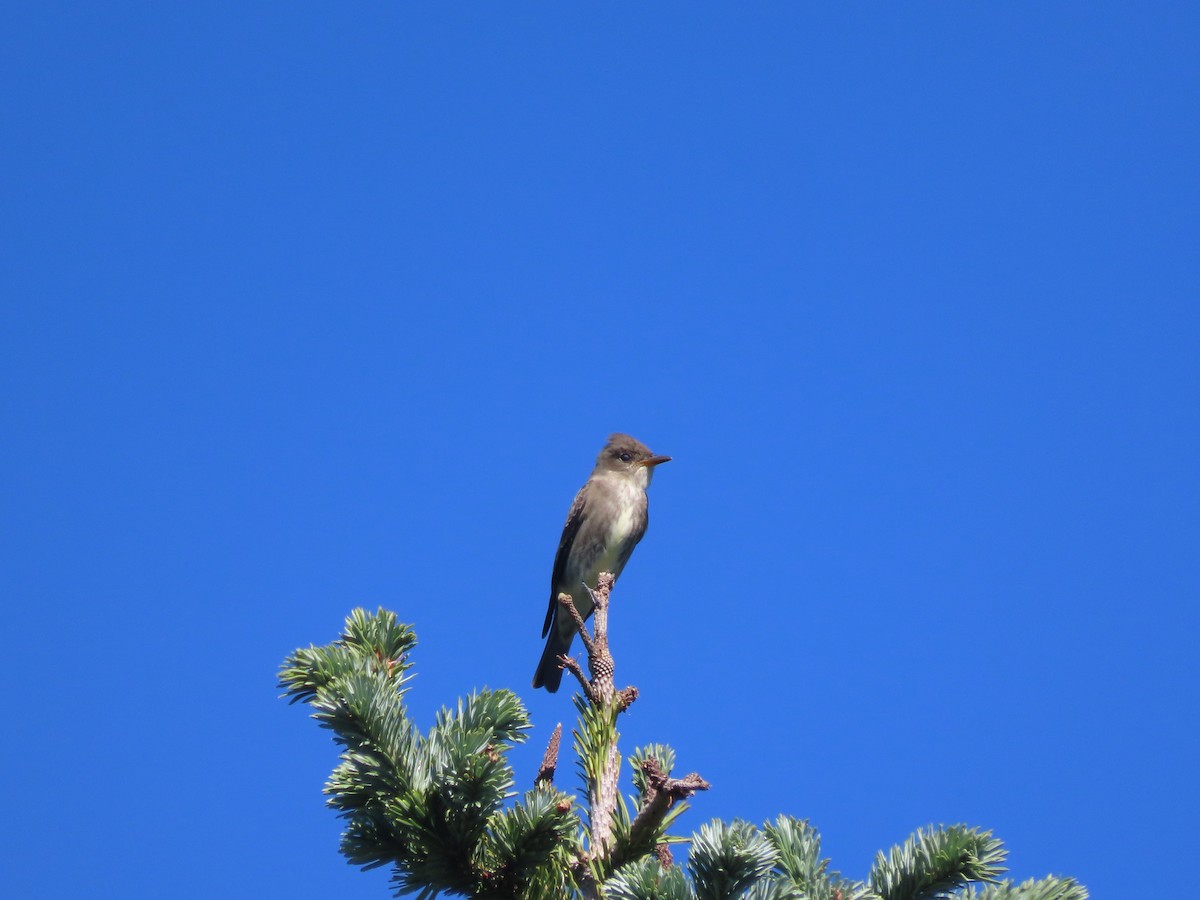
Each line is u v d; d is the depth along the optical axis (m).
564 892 9.45
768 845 7.88
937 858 8.92
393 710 9.60
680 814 9.62
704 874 7.82
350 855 9.59
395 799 9.34
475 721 10.50
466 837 9.27
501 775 9.08
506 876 9.39
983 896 8.66
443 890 9.55
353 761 9.48
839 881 8.53
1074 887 8.70
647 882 7.81
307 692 10.43
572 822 9.16
